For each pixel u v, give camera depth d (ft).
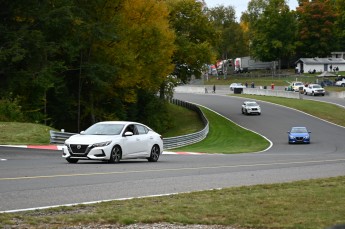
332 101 305.53
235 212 36.70
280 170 71.67
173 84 242.78
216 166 77.51
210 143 173.27
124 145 80.23
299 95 329.31
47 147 111.96
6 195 44.68
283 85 439.63
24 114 163.84
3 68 156.15
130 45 180.45
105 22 174.50
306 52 516.73
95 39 172.35
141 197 43.45
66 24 163.02
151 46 183.01
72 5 168.14
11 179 55.31
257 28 508.53
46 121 184.14
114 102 198.29
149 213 36.11
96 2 173.47
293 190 47.37
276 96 351.67
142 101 219.41
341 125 223.92
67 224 33.06
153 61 183.32
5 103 156.76
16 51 147.13
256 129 213.46
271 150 151.02
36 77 156.66
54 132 122.21
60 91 183.73
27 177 57.26
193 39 265.75
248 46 581.53
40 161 81.66
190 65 259.19
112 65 177.06
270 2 502.38
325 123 228.43
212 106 301.84
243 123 231.09
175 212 36.58
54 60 175.42
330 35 508.53
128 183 53.72
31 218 34.27
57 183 52.60
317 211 37.14
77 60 181.06
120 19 172.55
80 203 40.50
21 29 155.63
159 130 218.59
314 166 79.66
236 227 32.91
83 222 33.63
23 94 170.40
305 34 505.66
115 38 169.07
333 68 491.31
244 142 178.40
